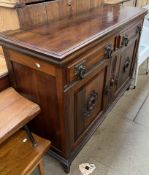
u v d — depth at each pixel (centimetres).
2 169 93
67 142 116
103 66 125
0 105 100
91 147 149
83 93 113
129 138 157
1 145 104
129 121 173
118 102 196
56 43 95
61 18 139
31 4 116
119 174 130
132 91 213
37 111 99
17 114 95
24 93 118
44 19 127
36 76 102
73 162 137
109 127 167
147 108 188
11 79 120
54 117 110
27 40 100
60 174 129
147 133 161
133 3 244
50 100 104
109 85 150
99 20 133
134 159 140
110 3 186
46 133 124
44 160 139
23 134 111
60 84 92
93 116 142
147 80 232
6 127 88
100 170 132
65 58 84
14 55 104
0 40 104
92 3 167
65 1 137
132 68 197
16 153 101
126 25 137
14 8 109
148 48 210
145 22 233
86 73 106
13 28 118
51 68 90
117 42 135
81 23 127
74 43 95
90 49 102
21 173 92
